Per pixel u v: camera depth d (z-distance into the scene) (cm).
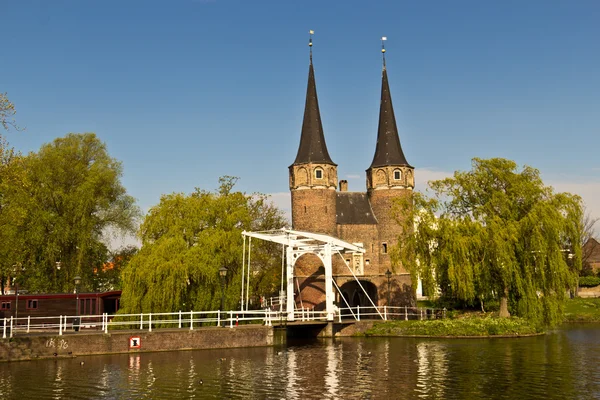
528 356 2831
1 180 3123
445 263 3962
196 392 2069
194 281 3838
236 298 3991
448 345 3353
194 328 3262
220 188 5734
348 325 4225
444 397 1955
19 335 2945
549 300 3731
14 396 2006
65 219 4675
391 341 3709
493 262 3828
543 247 3700
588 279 7069
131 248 5372
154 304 3631
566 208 3806
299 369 2538
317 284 4909
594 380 2203
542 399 1914
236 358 2881
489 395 1977
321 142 5116
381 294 5019
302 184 4994
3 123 2786
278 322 3962
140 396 2008
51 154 4812
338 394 2022
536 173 4109
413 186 5241
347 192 5309
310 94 5234
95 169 4919
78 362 2742
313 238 4234
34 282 4506
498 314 4178
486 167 4175
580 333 4050
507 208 3953
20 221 4025
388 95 5362
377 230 5128
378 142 5309
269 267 5553
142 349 3095
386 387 2130
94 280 5088
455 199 4203
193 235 4153
